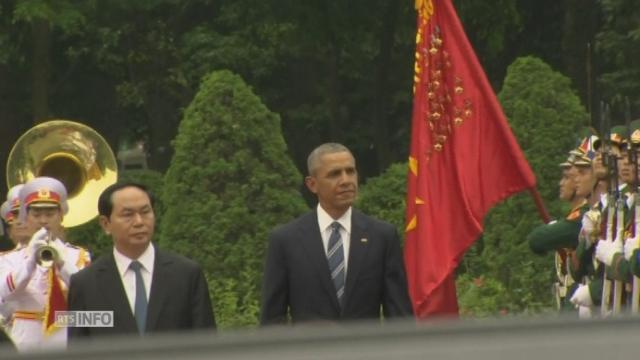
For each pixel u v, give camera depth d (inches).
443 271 967.6
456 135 994.1
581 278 896.9
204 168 1343.5
